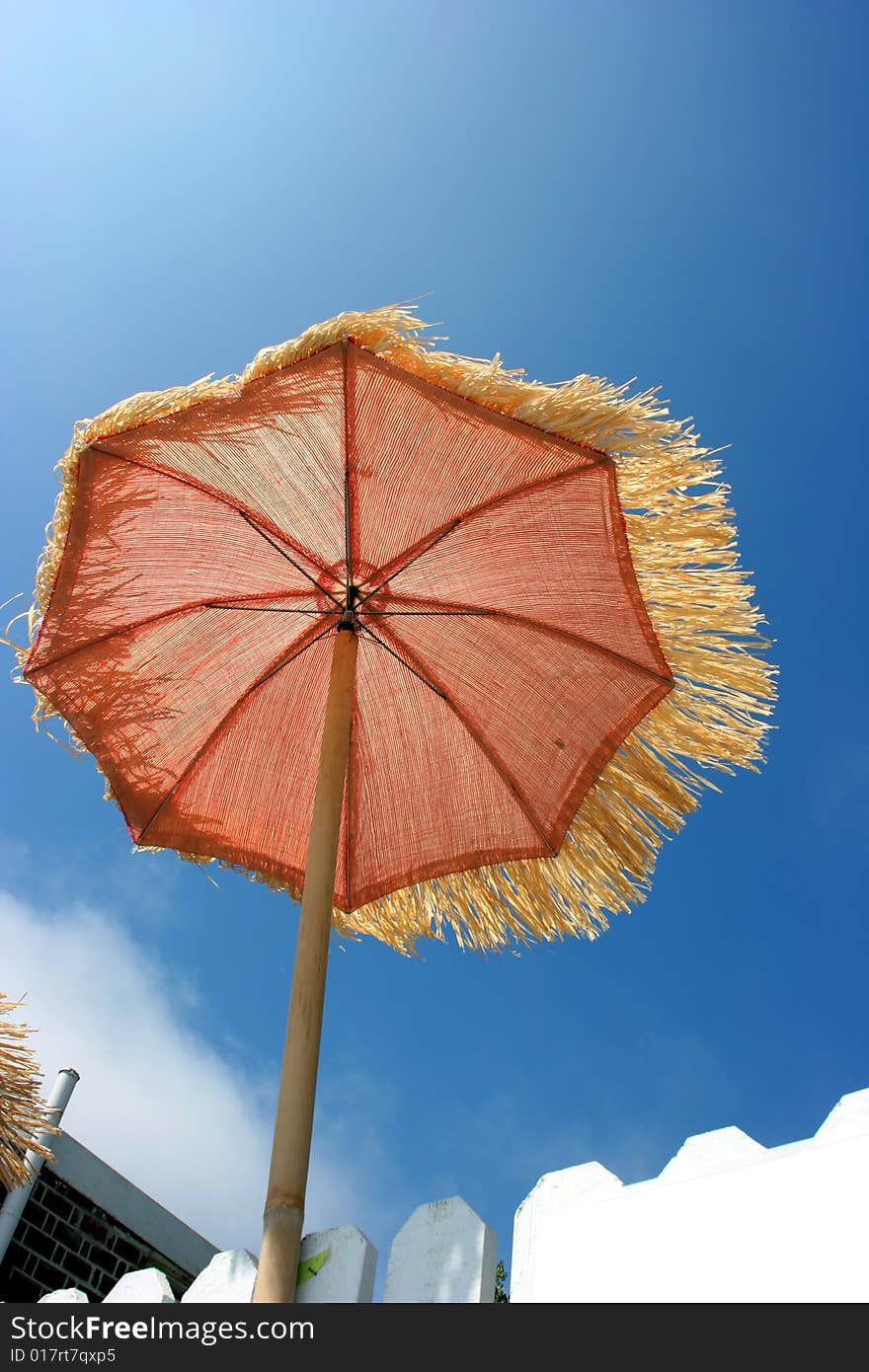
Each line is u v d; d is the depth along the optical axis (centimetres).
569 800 348
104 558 328
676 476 309
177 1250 546
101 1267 503
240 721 367
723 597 320
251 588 351
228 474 320
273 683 365
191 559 339
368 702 367
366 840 371
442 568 340
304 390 289
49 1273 478
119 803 357
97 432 299
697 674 325
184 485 322
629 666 333
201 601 350
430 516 328
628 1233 221
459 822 365
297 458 315
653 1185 227
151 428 299
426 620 354
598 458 296
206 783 366
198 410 294
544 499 316
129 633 345
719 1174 219
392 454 312
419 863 366
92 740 346
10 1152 309
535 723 355
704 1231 211
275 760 369
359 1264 239
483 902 358
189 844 362
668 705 337
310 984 244
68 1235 492
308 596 357
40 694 337
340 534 338
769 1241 202
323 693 366
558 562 327
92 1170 515
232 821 367
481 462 312
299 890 363
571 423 292
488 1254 233
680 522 317
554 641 344
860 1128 205
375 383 290
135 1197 534
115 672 348
